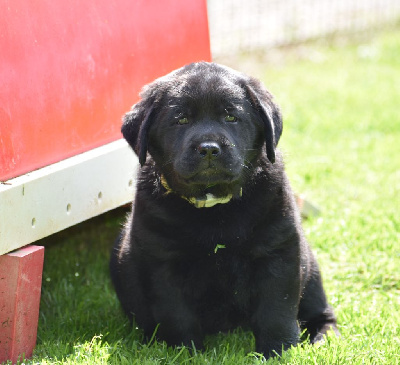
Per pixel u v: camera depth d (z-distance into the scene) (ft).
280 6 47.93
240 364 11.68
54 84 13.12
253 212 12.26
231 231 12.26
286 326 12.62
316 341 13.00
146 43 15.21
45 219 12.63
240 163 11.89
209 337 13.71
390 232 17.74
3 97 12.00
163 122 12.30
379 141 27.73
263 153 12.69
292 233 12.42
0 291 12.04
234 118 12.19
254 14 45.73
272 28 44.98
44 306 14.92
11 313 12.01
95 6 14.07
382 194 21.29
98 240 17.99
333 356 11.65
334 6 48.98
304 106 32.60
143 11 15.15
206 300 13.03
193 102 12.05
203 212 12.29
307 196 20.99
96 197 13.96
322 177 23.03
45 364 11.59
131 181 14.89
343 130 29.22
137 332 13.69
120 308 14.74
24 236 12.16
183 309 12.74
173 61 15.89
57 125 13.21
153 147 12.57
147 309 13.47
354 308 14.33
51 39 13.06
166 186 12.48
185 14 16.16
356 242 17.33
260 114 12.48
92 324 13.94
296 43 44.27
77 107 13.70
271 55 42.68
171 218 12.27
